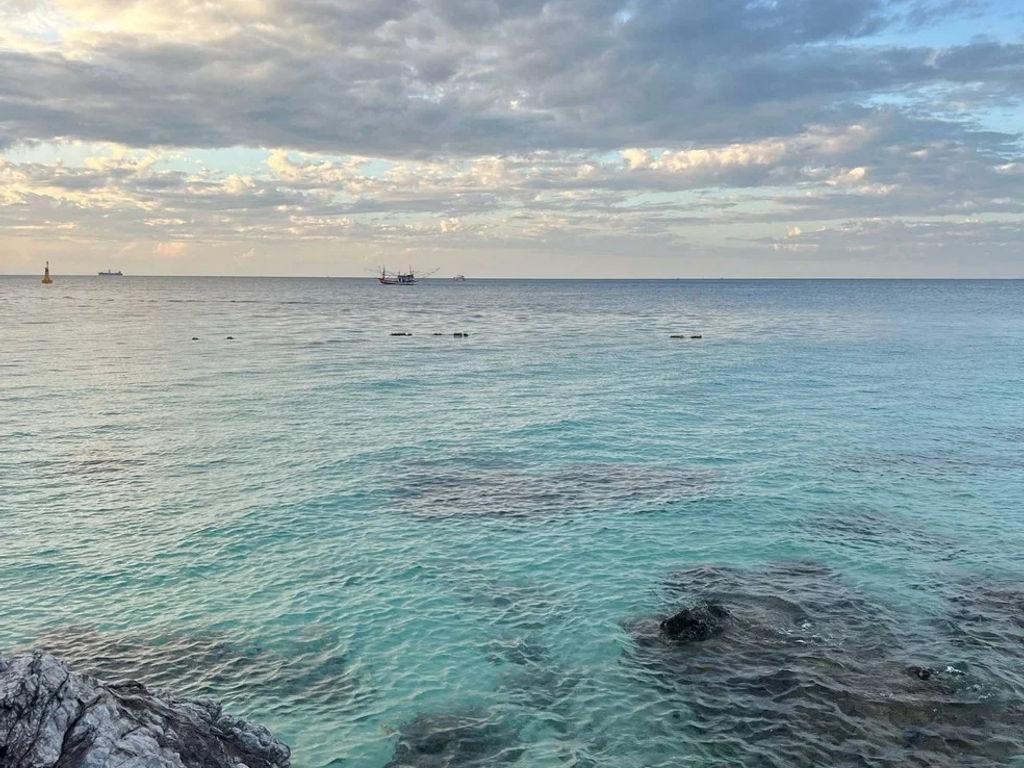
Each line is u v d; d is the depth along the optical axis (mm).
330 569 19234
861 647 15203
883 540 21141
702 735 12453
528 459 29859
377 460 29641
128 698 9930
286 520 22750
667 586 18172
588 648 15328
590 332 97250
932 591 17859
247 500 24625
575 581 18500
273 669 14578
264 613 16859
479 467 28656
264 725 12766
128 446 31703
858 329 98688
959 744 12039
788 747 12062
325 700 13555
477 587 18203
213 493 25359
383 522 22609
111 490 25594
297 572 19047
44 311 127938
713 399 44062
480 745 12281
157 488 25891
